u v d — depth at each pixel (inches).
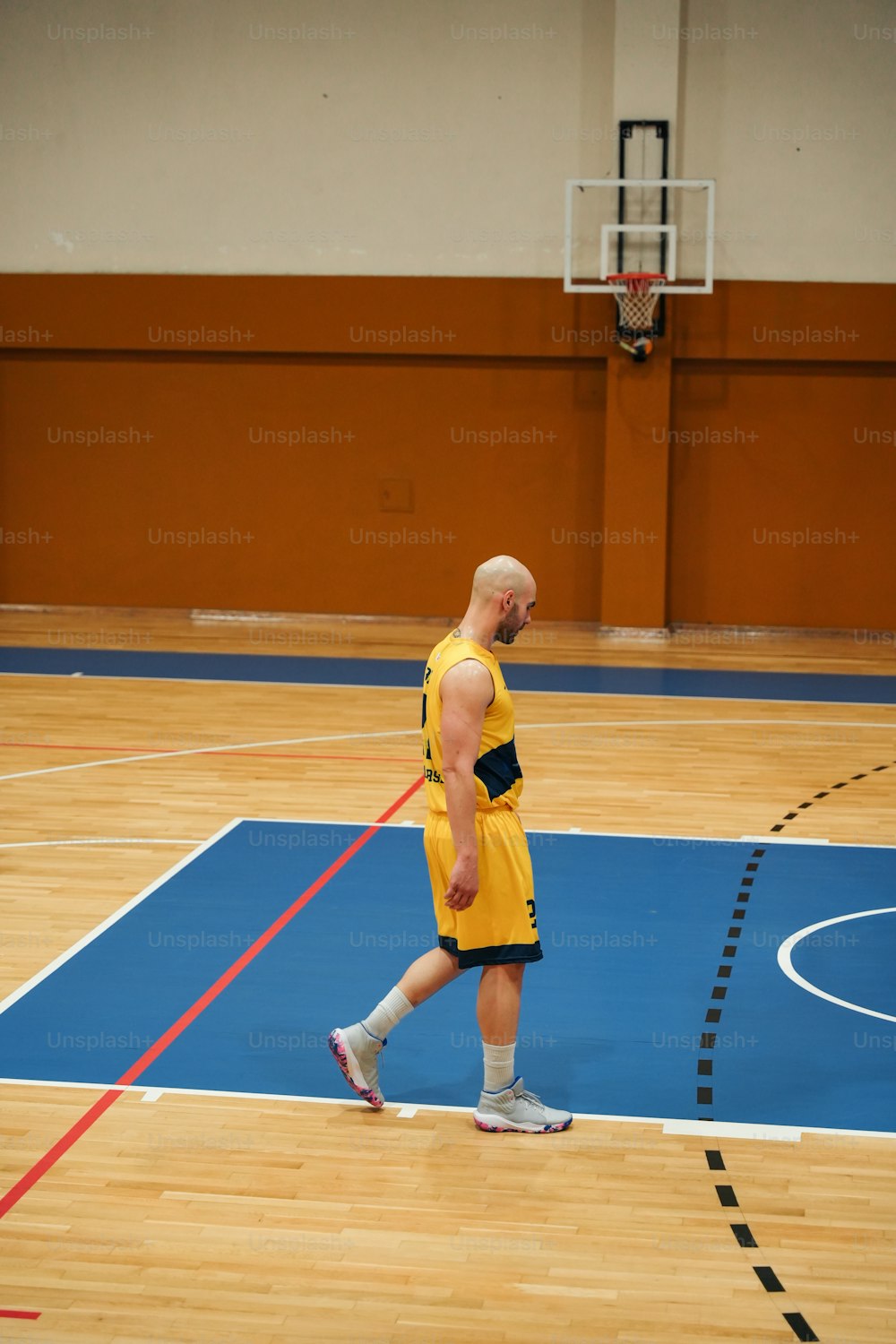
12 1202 217.2
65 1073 263.6
